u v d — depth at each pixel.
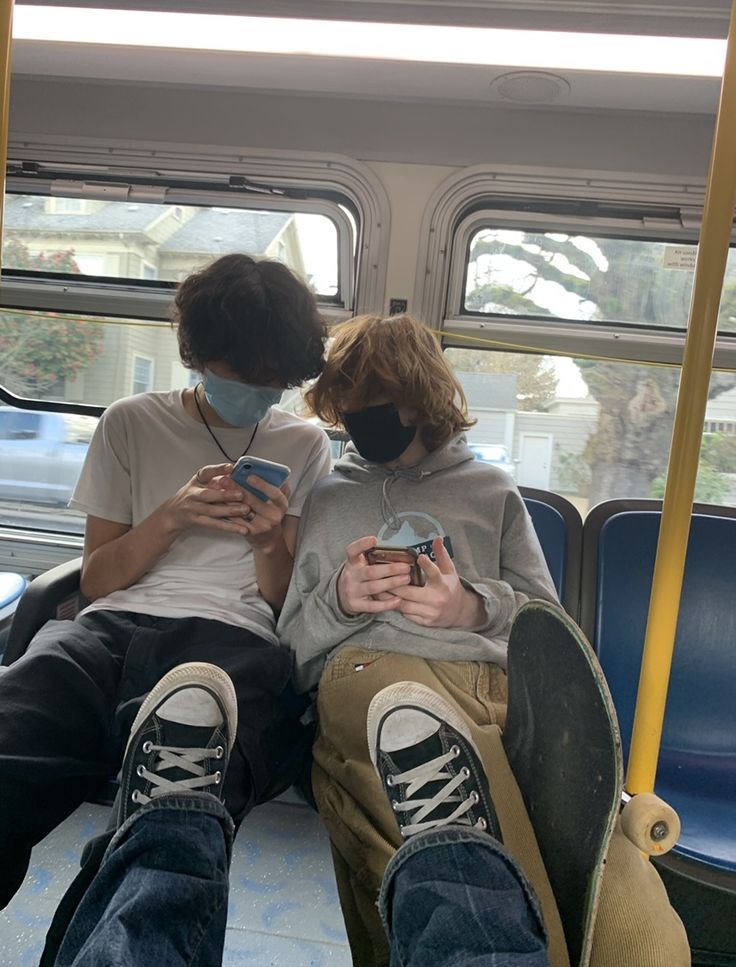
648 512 2.13
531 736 1.26
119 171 2.56
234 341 1.48
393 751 1.19
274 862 1.71
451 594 1.36
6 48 1.12
